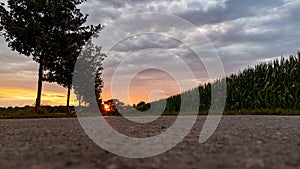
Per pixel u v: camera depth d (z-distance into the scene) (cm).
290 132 584
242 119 959
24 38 2072
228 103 1692
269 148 408
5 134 648
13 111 2067
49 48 2058
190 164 331
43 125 902
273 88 1417
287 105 1341
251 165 318
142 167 321
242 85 1619
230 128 686
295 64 1366
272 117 1029
